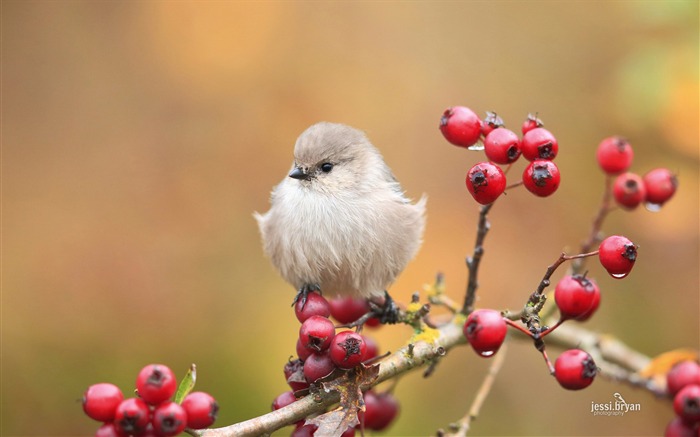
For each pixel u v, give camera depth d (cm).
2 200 1121
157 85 1179
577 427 1057
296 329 1057
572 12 1225
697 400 626
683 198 1037
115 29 1200
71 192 1130
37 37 1202
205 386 1016
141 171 1145
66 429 995
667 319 1071
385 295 735
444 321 737
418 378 1066
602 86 1188
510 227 1129
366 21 1230
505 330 539
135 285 1067
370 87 1193
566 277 542
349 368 546
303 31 1210
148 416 508
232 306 1070
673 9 917
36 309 1045
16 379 1009
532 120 589
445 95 1200
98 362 1023
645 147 1081
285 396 575
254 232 1119
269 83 1180
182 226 1115
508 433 1053
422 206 826
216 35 1181
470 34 1235
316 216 770
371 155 817
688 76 918
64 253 1079
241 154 1155
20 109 1173
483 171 551
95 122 1170
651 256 1086
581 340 827
